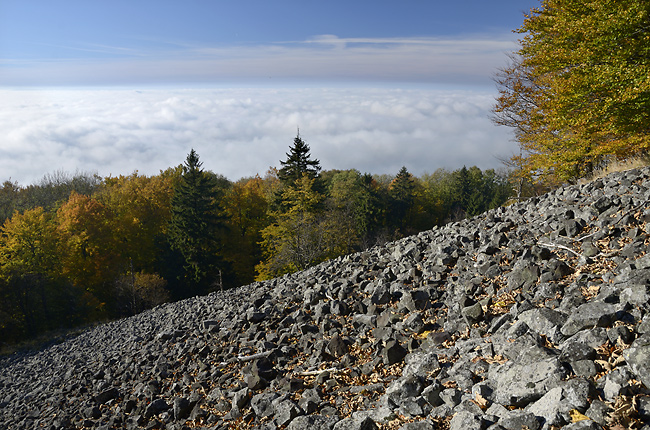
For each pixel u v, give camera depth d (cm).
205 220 5494
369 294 1082
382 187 9019
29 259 4559
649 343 419
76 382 1391
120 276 4731
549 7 1853
